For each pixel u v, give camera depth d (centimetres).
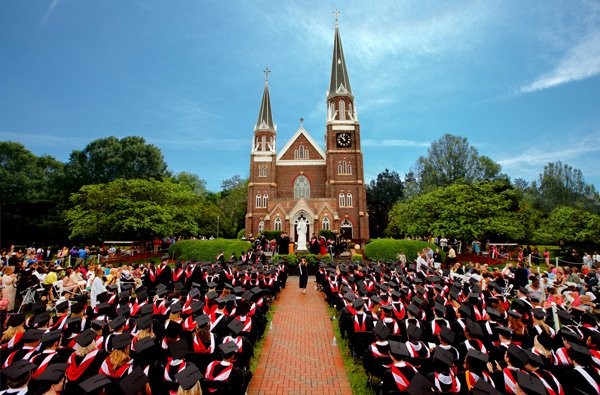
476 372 577
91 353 600
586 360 619
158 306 1030
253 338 916
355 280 1515
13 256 2111
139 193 3281
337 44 5888
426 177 6650
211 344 698
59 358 605
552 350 694
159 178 6031
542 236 3609
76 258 2905
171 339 683
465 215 3047
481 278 1631
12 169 5453
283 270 2105
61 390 510
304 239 2891
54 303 1468
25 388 485
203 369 635
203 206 5116
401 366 598
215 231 5747
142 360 599
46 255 3091
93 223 3148
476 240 3556
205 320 717
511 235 3078
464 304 996
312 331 1241
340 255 3244
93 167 5866
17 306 1565
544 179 7081
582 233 3269
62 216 4166
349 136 5266
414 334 731
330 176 5150
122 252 3462
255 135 5650
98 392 473
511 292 1633
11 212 4747
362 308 929
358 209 5047
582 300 1194
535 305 1121
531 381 500
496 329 799
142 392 530
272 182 5309
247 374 710
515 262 2967
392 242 3016
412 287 1312
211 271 1698
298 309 1563
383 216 6950
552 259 3197
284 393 786
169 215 3238
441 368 578
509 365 599
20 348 657
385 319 894
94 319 787
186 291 1277
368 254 3042
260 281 1546
